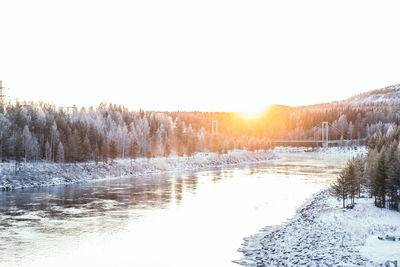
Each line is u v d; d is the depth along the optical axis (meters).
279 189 84.88
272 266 32.16
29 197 75.75
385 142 83.38
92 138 129.75
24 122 116.75
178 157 159.50
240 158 181.00
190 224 52.56
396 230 39.47
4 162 98.31
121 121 174.12
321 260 30.36
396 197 53.06
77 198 74.62
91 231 49.09
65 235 47.12
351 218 46.53
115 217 57.31
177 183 98.00
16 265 36.69
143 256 39.09
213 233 47.53
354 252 31.28
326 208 55.94
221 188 87.56
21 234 47.66
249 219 55.09
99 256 39.22
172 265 36.22
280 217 56.16
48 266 36.50
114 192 82.50
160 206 65.94
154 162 139.25
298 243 37.94
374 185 55.12
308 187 87.69
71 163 112.50
